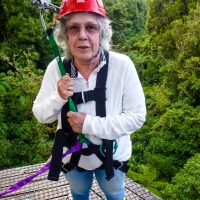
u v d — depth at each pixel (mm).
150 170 5984
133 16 17609
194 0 9094
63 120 1128
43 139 7031
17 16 9102
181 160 6137
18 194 2143
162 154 6430
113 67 1073
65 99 1032
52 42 1022
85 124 1041
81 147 1141
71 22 970
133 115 1088
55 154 1100
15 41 9172
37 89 7000
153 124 7492
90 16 963
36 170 2480
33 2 983
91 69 1075
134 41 14406
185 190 4520
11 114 6859
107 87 1081
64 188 2197
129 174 5723
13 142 6457
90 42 987
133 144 7332
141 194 2113
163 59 9586
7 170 2488
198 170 4676
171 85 8289
